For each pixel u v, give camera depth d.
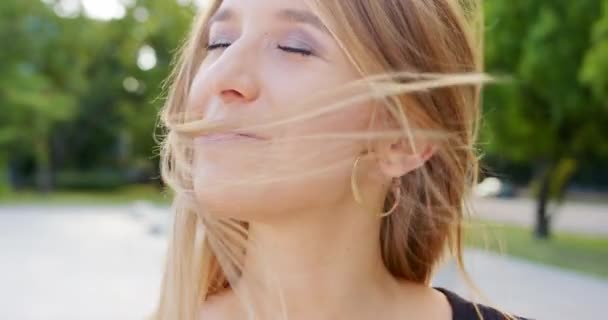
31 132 25.67
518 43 10.56
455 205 0.90
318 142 0.70
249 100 0.70
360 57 0.72
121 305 6.62
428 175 0.88
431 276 1.00
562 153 12.24
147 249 11.15
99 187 31.33
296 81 0.70
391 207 0.92
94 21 28.23
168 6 27.95
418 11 0.77
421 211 0.92
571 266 9.17
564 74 10.09
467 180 0.90
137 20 29.08
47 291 7.32
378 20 0.74
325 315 0.81
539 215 13.16
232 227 0.79
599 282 7.91
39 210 20.52
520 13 10.42
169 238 0.86
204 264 0.85
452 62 0.80
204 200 0.71
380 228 0.95
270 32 0.72
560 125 11.61
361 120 0.72
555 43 9.99
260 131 0.69
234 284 0.81
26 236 13.09
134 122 29.77
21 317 6.09
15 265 9.26
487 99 10.95
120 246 11.55
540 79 10.30
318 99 0.70
